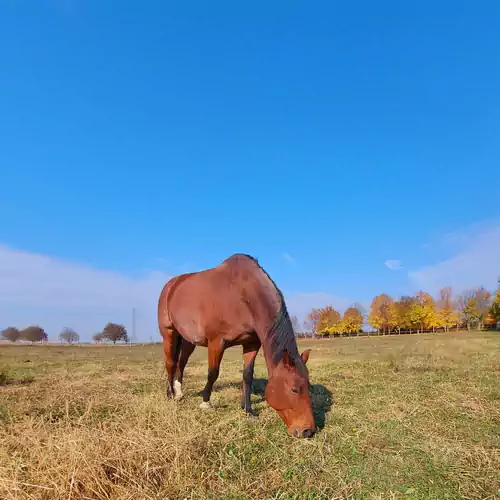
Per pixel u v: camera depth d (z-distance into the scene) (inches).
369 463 123.0
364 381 258.5
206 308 187.9
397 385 235.5
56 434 127.1
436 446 134.7
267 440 143.5
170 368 224.4
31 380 289.7
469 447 134.3
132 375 319.3
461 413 172.9
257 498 101.6
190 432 139.1
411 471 117.0
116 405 193.8
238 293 176.6
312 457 127.7
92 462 105.3
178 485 105.1
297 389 142.3
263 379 289.7
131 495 97.2
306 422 139.5
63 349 957.2
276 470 118.2
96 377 312.0
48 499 95.4
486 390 212.8
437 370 295.9
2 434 138.9
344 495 103.7
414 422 162.4
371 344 800.9
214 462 121.7
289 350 154.3
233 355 657.0
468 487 107.0
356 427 158.1
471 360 357.4
